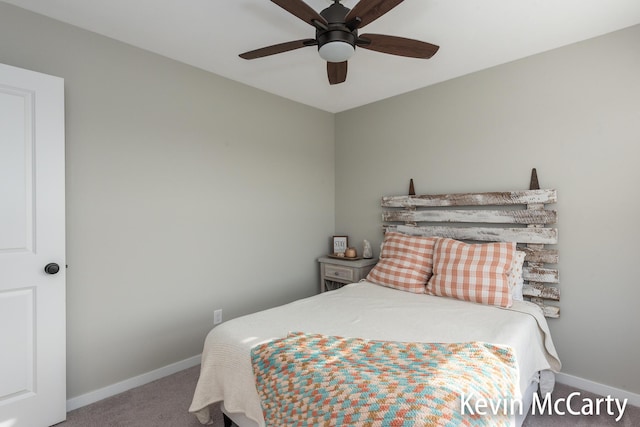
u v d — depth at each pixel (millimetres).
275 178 3117
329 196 3654
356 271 3021
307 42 1683
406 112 3045
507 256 2172
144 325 2271
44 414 1774
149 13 1852
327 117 3631
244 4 1769
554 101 2234
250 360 1457
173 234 2414
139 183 2240
